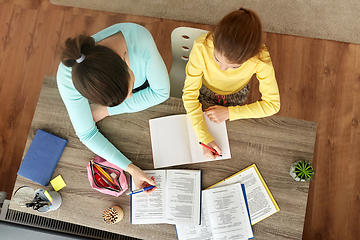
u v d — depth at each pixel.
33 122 1.24
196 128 1.20
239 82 1.35
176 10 2.14
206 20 2.12
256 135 1.21
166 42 2.12
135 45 0.99
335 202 1.89
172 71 1.56
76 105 1.01
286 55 2.08
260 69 1.19
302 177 1.11
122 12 2.16
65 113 1.24
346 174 1.92
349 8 2.11
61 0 2.20
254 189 1.17
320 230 1.86
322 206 1.89
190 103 1.22
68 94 0.97
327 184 1.92
